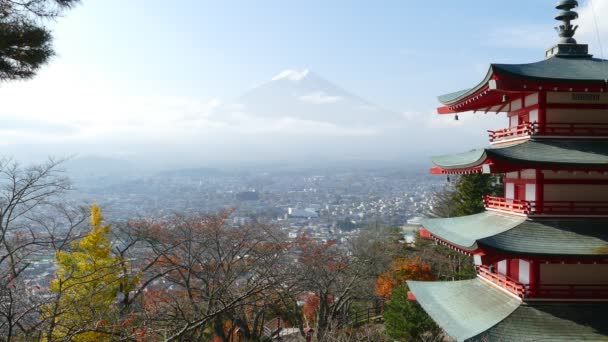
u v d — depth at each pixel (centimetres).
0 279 1422
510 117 2206
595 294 1772
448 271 4791
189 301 2781
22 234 2197
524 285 1795
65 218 2692
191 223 4028
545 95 1862
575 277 1806
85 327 1533
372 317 4141
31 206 1927
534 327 1703
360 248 4919
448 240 2017
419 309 3019
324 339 2717
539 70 1870
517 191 2041
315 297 4412
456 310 1998
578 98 1855
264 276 2681
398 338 3067
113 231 3641
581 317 1731
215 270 3303
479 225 2098
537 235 1761
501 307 1852
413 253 5331
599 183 1827
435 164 2398
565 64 1970
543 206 1827
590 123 1859
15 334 1466
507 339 1656
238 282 3566
